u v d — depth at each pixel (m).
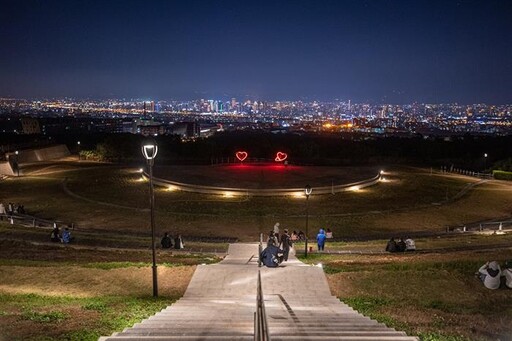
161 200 48.50
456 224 42.06
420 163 88.56
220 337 10.46
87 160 85.31
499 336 12.77
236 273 21.48
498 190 58.44
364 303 16.81
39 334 12.15
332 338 10.29
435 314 15.23
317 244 32.22
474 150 98.50
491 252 27.69
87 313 14.63
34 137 111.81
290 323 12.20
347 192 53.59
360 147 91.00
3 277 20.75
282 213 44.00
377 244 33.19
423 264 22.83
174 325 12.08
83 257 26.31
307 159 86.69
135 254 28.33
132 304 16.34
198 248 31.59
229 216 42.69
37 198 49.75
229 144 92.06
